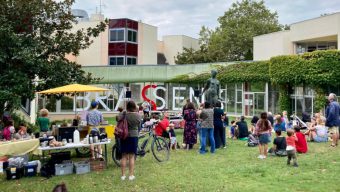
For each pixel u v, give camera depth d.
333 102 12.43
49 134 10.46
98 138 9.55
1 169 9.10
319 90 25.12
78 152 11.48
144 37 40.94
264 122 10.52
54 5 17.00
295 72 26.20
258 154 11.16
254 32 47.66
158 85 34.75
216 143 12.56
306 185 7.20
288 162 9.32
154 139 10.30
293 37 32.66
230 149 12.35
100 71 33.91
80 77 17.19
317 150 11.65
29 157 10.26
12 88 14.05
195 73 33.06
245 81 30.55
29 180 8.28
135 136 7.99
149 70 34.25
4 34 14.22
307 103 26.62
